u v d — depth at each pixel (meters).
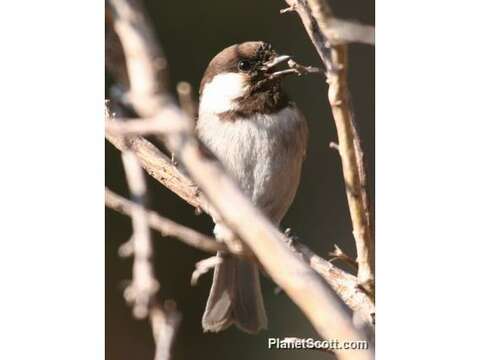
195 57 7.69
